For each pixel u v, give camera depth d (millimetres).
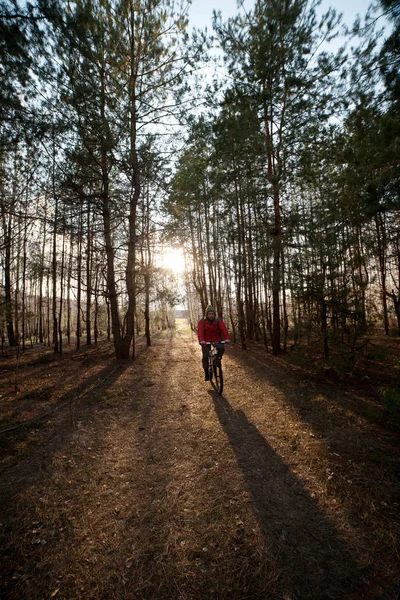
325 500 2650
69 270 12344
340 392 5594
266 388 6188
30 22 4039
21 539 2258
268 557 2086
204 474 3148
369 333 5996
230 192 12336
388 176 4453
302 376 6918
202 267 17969
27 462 3379
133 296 10062
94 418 4727
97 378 7289
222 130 8250
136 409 5180
